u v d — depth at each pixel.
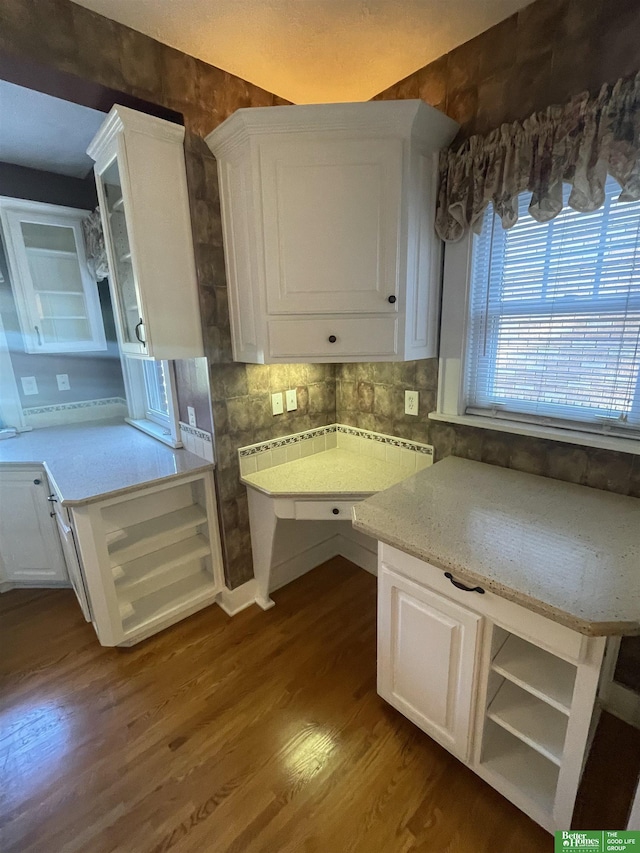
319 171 1.56
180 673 1.82
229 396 1.99
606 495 1.49
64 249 2.71
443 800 1.31
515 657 1.23
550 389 1.62
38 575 2.43
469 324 1.78
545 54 1.39
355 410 2.33
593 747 1.47
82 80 1.44
